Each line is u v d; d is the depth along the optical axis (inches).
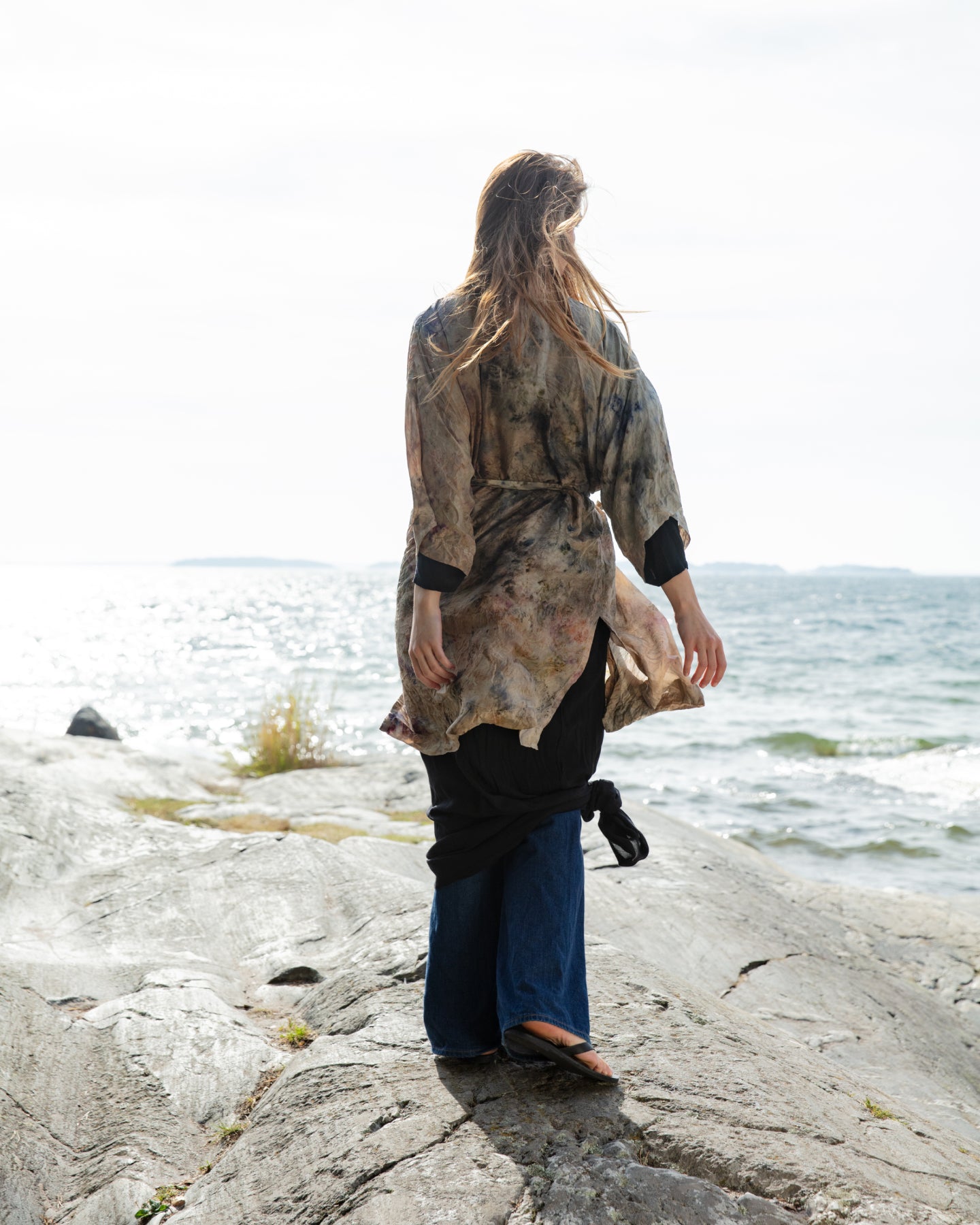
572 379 80.2
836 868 335.3
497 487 83.0
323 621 2231.8
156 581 7618.1
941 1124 123.7
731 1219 68.6
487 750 79.8
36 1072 101.2
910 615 2741.1
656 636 86.0
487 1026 89.9
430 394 80.0
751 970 162.4
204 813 241.3
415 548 86.4
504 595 80.3
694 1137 77.8
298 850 171.9
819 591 5723.4
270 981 129.5
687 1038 97.6
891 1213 70.0
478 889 87.4
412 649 80.4
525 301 79.1
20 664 1085.1
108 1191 84.5
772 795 448.5
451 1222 68.8
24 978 121.3
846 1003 159.0
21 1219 82.4
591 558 82.7
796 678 1075.3
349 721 657.6
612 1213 68.7
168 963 132.4
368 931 136.7
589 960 115.9
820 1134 81.7
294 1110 88.3
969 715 770.8
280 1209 75.8
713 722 712.4
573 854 85.0
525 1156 75.9
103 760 283.4
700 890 187.3
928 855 348.2
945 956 198.7
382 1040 98.7
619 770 510.9
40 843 174.2
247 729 441.7
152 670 1040.8
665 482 81.1
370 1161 77.1
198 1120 95.7
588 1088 85.0
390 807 267.4
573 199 82.8
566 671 81.0
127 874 166.1
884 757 560.7
